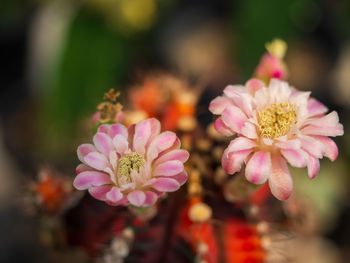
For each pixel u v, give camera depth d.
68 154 0.57
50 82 0.60
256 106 0.29
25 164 0.71
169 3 0.65
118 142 0.28
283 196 0.28
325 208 0.63
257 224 0.34
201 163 0.35
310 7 0.61
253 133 0.28
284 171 0.28
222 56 0.72
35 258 0.62
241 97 0.28
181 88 0.39
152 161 0.28
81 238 0.36
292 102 0.29
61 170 0.54
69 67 0.59
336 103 0.71
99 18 0.61
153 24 0.66
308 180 0.62
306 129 0.29
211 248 0.33
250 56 0.55
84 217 0.35
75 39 0.60
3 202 0.67
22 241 0.63
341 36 0.72
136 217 0.33
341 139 0.68
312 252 0.61
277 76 0.31
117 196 0.27
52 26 0.63
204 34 0.76
